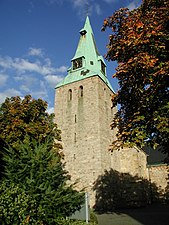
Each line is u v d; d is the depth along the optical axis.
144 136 11.41
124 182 35.84
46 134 19.39
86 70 36.56
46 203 11.28
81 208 14.07
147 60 10.60
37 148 12.84
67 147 32.94
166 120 10.36
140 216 21.83
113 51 13.58
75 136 32.97
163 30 11.29
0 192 10.06
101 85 35.59
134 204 34.25
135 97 12.80
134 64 11.05
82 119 33.28
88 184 29.61
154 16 11.68
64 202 12.15
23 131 18.80
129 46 11.86
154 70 11.09
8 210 9.42
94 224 13.88
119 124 13.70
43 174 11.88
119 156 37.09
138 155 36.62
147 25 11.34
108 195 29.89
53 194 11.62
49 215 11.33
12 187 10.59
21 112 19.47
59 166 12.93
